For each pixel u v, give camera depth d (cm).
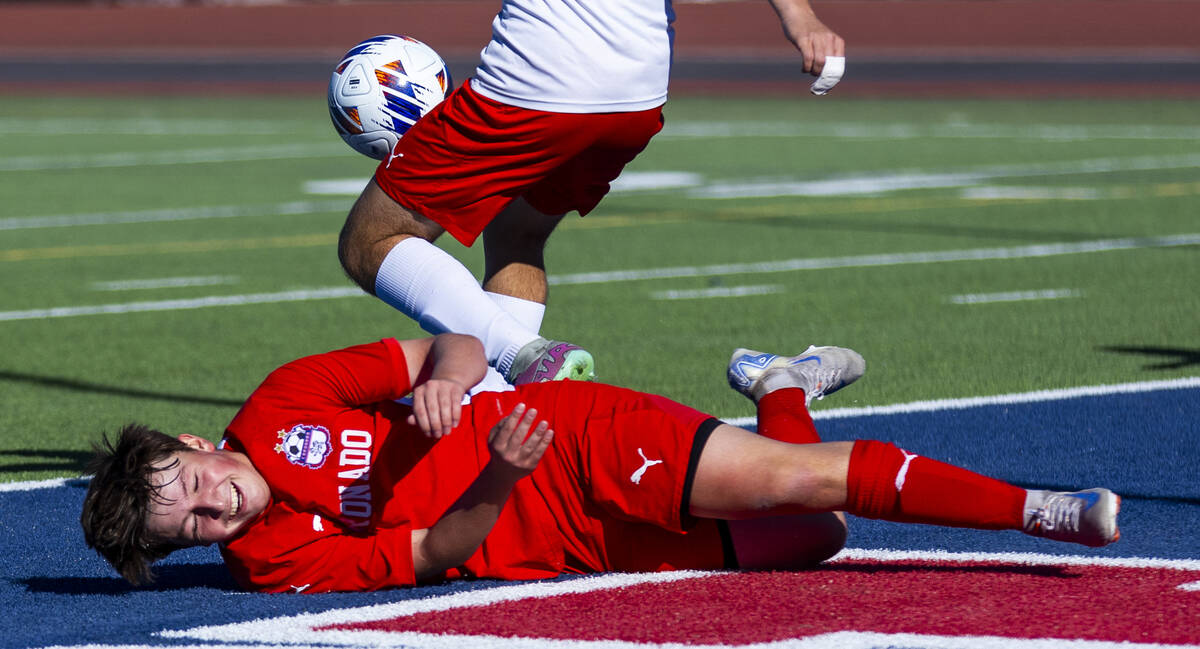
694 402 2700
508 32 1875
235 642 1435
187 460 1518
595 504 1598
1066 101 12100
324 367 1599
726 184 7156
